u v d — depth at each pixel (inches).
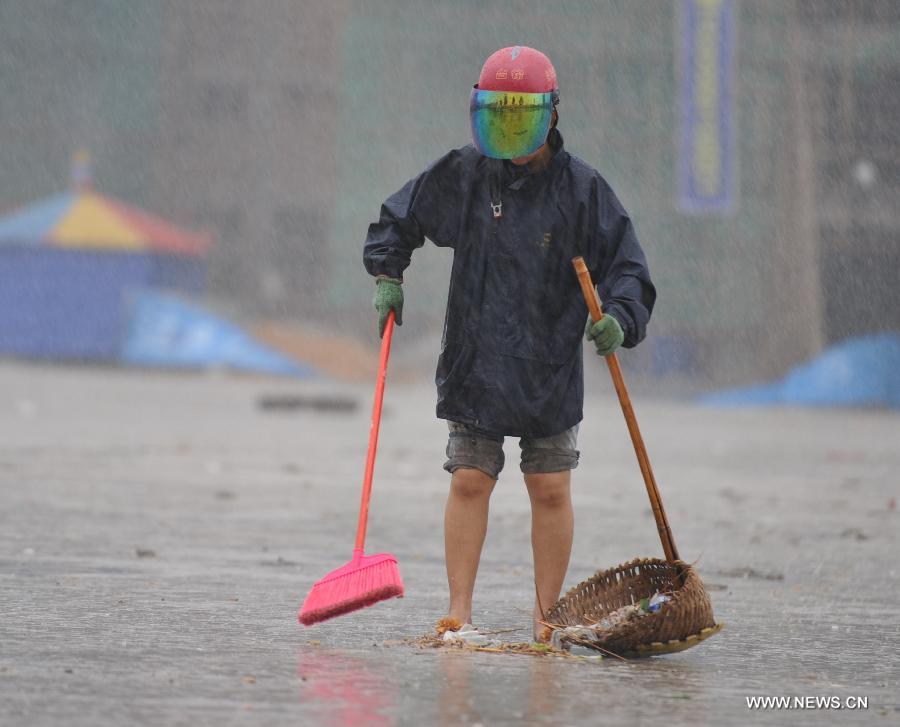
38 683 481.1
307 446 2237.9
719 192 6117.1
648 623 566.6
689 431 3257.9
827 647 628.4
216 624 632.4
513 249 608.7
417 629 634.8
